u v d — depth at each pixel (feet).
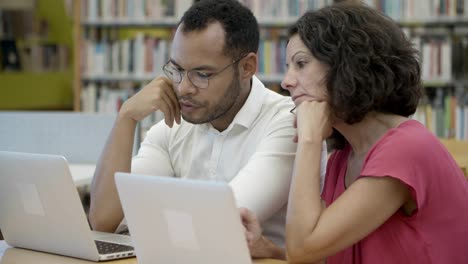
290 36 6.63
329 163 7.06
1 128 13.26
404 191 6.07
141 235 5.77
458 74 19.57
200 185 5.16
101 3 21.18
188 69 7.28
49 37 28.45
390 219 6.22
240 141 7.93
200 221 5.30
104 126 12.86
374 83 6.18
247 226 6.38
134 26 21.42
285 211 7.82
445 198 6.16
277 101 7.95
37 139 13.15
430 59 19.56
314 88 6.42
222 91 7.38
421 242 6.12
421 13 19.52
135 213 5.71
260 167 7.43
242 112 7.84
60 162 6.23
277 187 7.42
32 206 6.69
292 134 7.65
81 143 12.93
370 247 6.24
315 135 6.35
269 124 7.79
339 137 6.86
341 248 6.05
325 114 6.40
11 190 6.79
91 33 21.68
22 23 27.48
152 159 8.45
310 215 6.10
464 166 10.26
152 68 21.02
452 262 6.24
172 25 21.01
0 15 26.91
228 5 7.43
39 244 6.88
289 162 7.59
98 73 21.34
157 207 5.51
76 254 6.61
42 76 27.84
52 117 13.07
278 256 6.63
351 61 6.16
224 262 5.33
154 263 5.81
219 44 7.25
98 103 21.29
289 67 6.59
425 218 6.15
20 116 13.20
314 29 6.37
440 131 19.39
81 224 6.39
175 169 8.53
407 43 6.38
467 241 6.30
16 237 7.04
